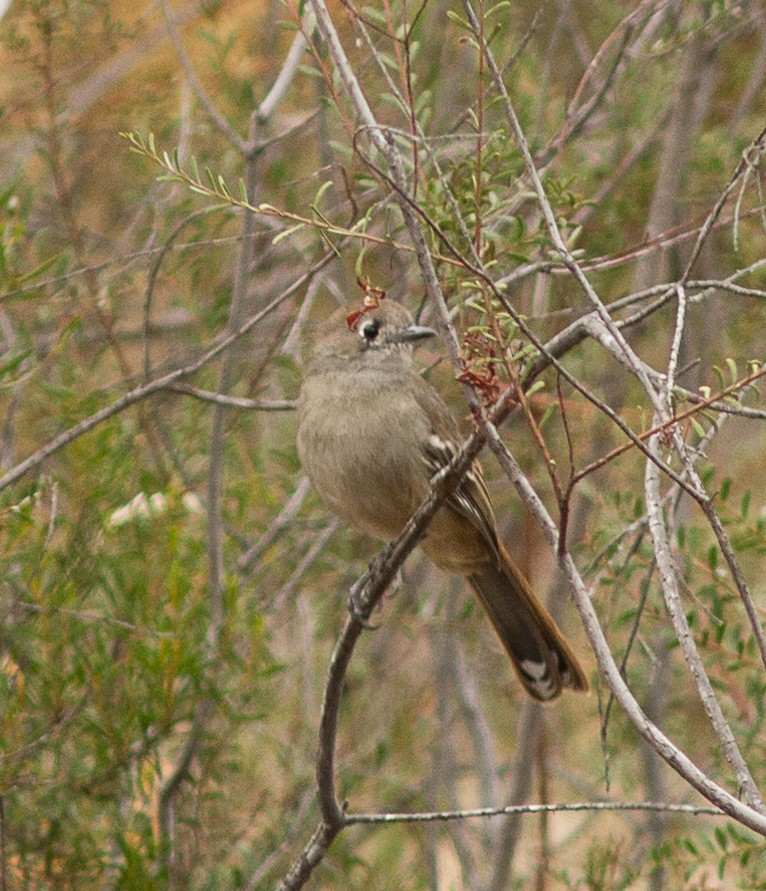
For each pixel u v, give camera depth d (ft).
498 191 30.22
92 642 35.17
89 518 34.35
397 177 23.38
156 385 34.09
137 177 46.14
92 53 42.60
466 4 23.31
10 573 34.65
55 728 32.86
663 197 38.91
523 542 44.62
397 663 44.60
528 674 34.35
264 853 37.78
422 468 32.22
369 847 45.98
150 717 32.83
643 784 39.01
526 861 43.62
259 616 33.83
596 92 38.27
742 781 19.49
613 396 39.75
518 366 23.34
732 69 45.98
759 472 42.57
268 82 43.37
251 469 40.88
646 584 25.48
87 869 33.60
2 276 33.09
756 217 41.29
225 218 39.65
